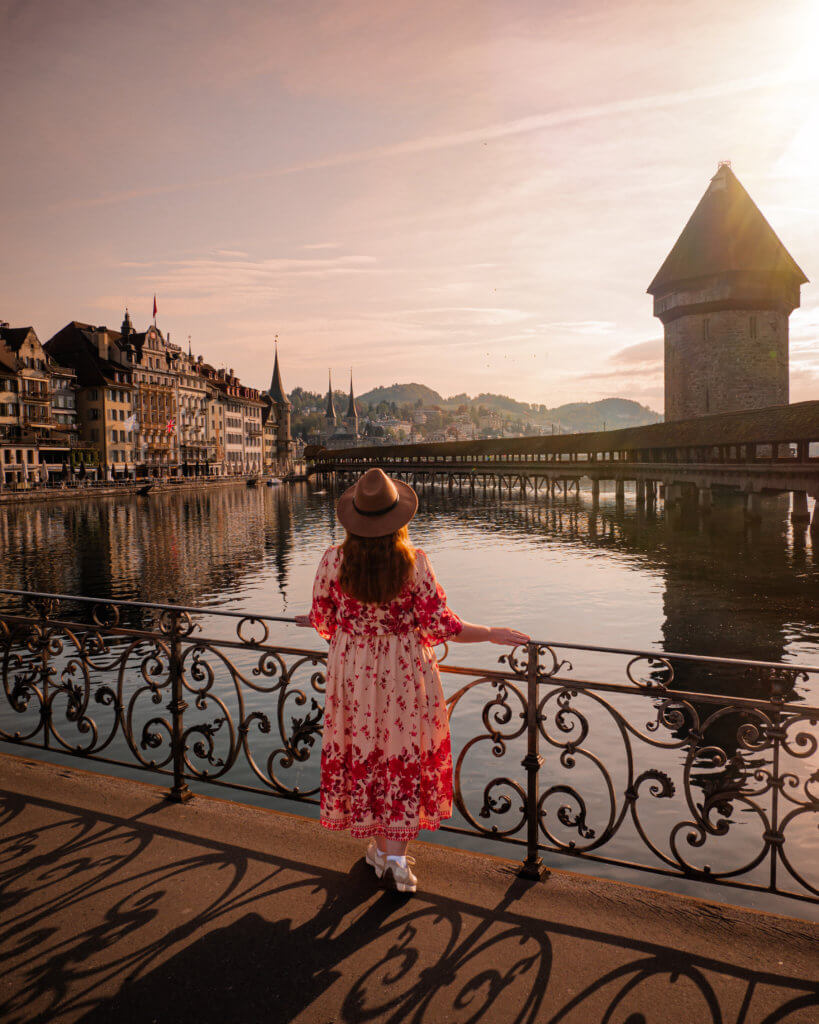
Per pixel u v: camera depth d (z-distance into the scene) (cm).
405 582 294
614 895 309
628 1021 236
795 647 1717
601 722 1238
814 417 3838
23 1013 243
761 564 2991
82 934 285
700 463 5003
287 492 10250
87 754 454
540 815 333
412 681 304
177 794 405
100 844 356
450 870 332
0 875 328
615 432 7344
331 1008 244
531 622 2078
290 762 382
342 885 320
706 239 6644
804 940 277
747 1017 237
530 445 8919
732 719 1237
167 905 304
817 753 1081
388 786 303
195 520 5634
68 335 9250
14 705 486
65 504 6831
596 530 4603
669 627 1956
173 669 410
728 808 307
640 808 916
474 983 255
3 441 7156
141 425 10000
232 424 13800
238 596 2577
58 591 2659
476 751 1121
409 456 11238
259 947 276
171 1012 243
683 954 270
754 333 6612
